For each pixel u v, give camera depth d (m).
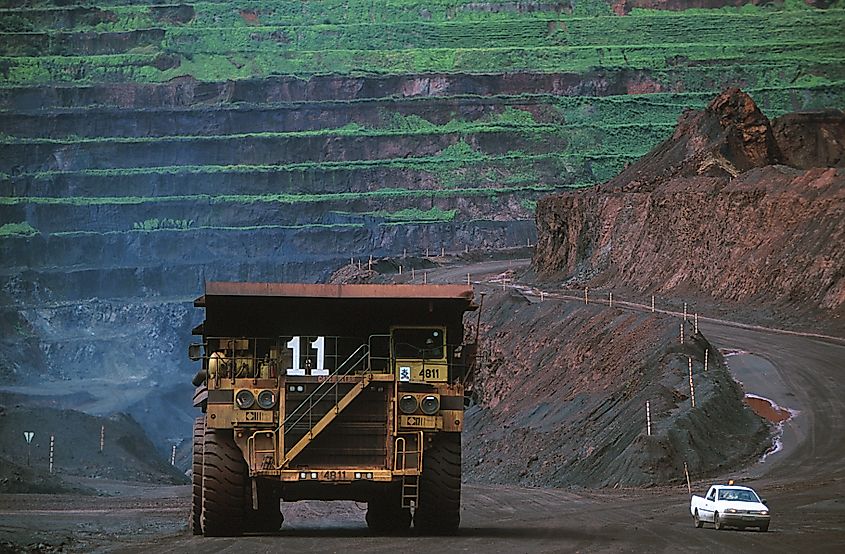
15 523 77.19
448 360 55.03
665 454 119.75
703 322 191.25
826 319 184.12
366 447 54.09
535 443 148.62
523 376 184.50
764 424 131.25
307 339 54.66
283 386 54.00
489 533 60.00
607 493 107.38
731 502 69.56
